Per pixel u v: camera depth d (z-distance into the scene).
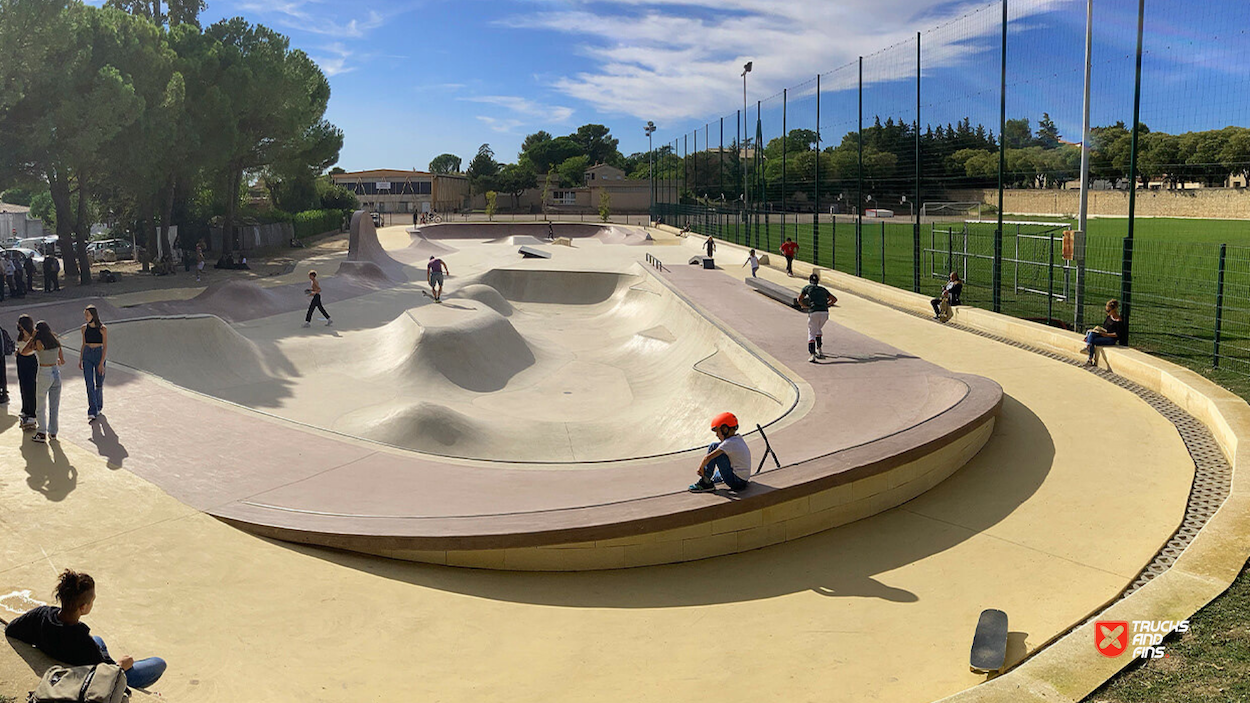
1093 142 30.30
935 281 26.00
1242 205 43.19
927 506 9.17
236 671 5.72
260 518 8.14
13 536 7.41
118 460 9.58
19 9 23.67
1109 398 12.16
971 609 6.71
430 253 46.66
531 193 114.75
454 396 18.62
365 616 6.68
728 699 5.45
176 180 38.59
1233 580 5.91
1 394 11.21
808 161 52.78
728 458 8.33
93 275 33.72
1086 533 7.97
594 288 33.19
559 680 5.75
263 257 44.91
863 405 11.56
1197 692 4.66
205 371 17.61
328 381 18.81
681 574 7.76
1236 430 9.27
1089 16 15.34
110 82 26.14
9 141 25.25
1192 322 16.64
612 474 9.52
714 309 21.00
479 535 7.66
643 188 109.69
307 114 39.59
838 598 7.11
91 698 4.01
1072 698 4.65
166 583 6.89
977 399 11.19
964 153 35.16
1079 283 15.53
